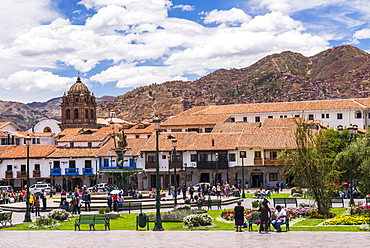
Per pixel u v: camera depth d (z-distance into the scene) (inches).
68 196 2343.8
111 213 1589.6
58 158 3494.1
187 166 3272.6
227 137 3287.4
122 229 1254.3
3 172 3540.8
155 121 1222.9
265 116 4419.3
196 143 3289.9
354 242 902.4
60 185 3506.4
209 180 3265.3
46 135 4849.9
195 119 4291.3
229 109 4628.4
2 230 1290.6
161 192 2273.6
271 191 2581.2
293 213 1414.9
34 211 1863.9
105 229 1232.8
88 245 953.5
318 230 1121.4
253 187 3152.1
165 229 1229.1
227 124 3961.6
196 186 2856.8
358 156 1990.7
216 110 4667.8
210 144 3248.0
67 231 1221.1
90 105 6619.1
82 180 3484.3
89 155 3462.1
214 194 2449.6
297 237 996.6
